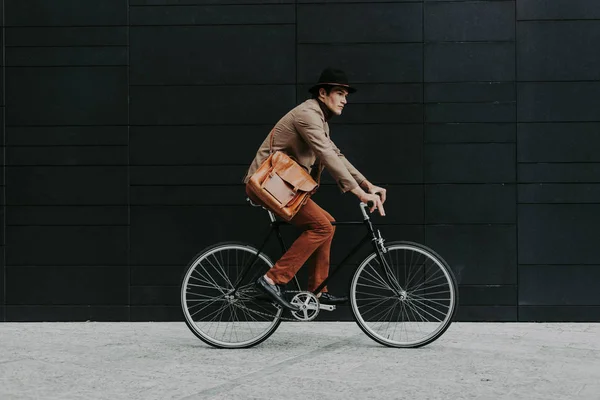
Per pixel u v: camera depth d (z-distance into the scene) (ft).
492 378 13.53
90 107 19.85
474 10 19.39
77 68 19.86
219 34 19.74
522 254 19.30
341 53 19.56
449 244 19.43
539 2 19.26
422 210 19.47
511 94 19.34
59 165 19.88
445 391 12.62
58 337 17.81
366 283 19.31
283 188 15.58
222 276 18.93
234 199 19.74
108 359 15.34
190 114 19.80
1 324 19.61
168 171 19.80
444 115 19.43
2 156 19.94
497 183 19.36
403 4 19.48
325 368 14.39
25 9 19.86
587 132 19.24
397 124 19.49
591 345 16.56
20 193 19.90
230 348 16.48
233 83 19.74
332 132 19.57
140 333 18.33
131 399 12.21
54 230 19.88
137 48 19.80
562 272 19.26
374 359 15.19
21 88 19.92
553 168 19.29
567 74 19.25
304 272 19.26
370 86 19.54
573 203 19.25
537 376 13.70
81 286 19.86
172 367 14.57
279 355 15.69
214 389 12.78
